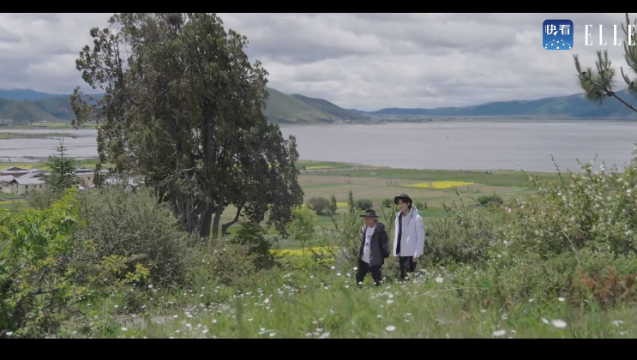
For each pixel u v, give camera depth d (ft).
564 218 34.50
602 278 21.22
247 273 50.70
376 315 19.29
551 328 15.87
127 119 143.64
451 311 19.89
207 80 144.66
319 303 24.25
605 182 36.06
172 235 45.68
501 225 40.98
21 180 393.70
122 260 35.96
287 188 161.89
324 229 46.03
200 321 24.20
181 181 131.75
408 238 37.17
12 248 22.93
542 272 21.91
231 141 151.94
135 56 149.18
